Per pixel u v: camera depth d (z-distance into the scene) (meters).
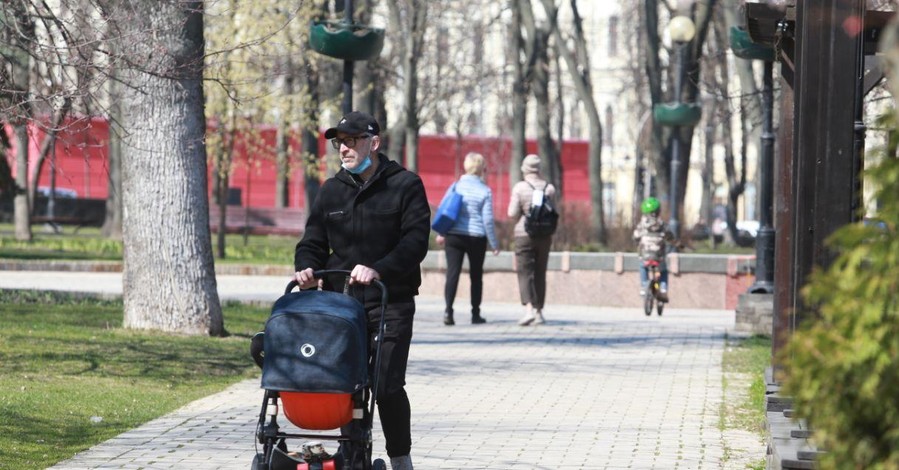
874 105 39.00
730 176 140.88
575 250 96.81
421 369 37.50
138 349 37.59
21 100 32.72
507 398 32.16
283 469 18.14
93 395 30.20
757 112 88.38
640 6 147.38
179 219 41.72
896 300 10.84
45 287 67.56
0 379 31.52
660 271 60.84
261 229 147.62
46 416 27.25
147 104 41.34
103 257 93.19
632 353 42.53
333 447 24.27
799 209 23.64
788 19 28.78
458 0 135.38
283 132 108.75
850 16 22.78
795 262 23.80
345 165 19.97
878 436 11.03
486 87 163.00
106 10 32.38
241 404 30.31
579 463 23.91
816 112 23.08
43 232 137.38
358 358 17.84
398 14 113.50
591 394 32.97
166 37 37.03
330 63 106.75
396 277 19.38
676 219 88.50
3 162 99.69
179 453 24.20
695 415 29.73
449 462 23.91
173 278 41.72
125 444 24.92
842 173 22.78
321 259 20.12
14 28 32.31
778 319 30.16
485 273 68.06
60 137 33.34
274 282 80.81
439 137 164.75
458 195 51.56
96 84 32.38
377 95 121.44
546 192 51.88
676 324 54.53
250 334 43.66
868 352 10.70
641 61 151.25
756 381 34.09
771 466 20.94
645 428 27.91
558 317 57.66
